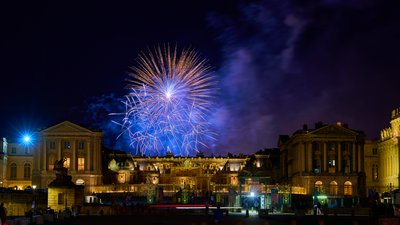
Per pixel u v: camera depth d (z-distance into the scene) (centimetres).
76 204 11869
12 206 11806
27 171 18925
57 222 9544
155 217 11156
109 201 15362
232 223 9350
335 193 17600
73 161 18088
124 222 9538
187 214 12250
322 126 18212
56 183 11719
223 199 15238
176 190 18050
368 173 19238
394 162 17275
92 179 18025
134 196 15775
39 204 12156
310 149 17875
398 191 12344
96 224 9056
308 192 17488
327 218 11075
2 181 18225
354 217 11319
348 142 17950
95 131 18312
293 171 18888
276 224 9288
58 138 18175
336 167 17900
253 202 14862
